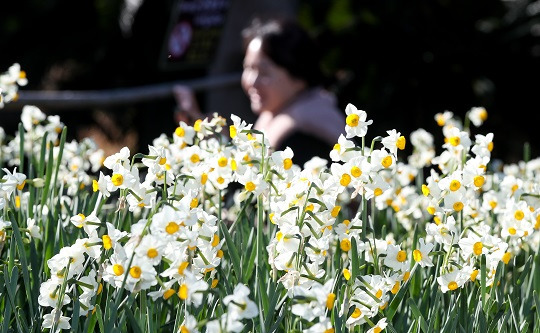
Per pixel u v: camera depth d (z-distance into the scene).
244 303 1.71
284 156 2.29
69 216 2.63
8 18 11.09
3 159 3.28
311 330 1.78
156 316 2.16
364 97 9.33
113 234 1.95
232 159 2.35
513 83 9.43
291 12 8.33
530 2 9.58
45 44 11.19
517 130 9.59
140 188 2.13
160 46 10.95
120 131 11.27
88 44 11.16
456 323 2.18
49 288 2.01
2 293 2.24
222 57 8.00
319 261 2.09
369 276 2.04
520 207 2.49
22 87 11.27
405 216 3.12
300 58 4.77
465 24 9.37
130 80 11.21
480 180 2.34
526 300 2.43
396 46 9.30
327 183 2.15
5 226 2.09
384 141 2.27
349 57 9.30
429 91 9.35
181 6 6.94
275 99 4.79
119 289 2.02
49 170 2.54
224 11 7.09
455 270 2.22
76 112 11.05
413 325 2.18
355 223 2.24
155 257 1.86
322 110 4.75
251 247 2.45
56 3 11.10
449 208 2.35
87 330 2.09
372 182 2.18
